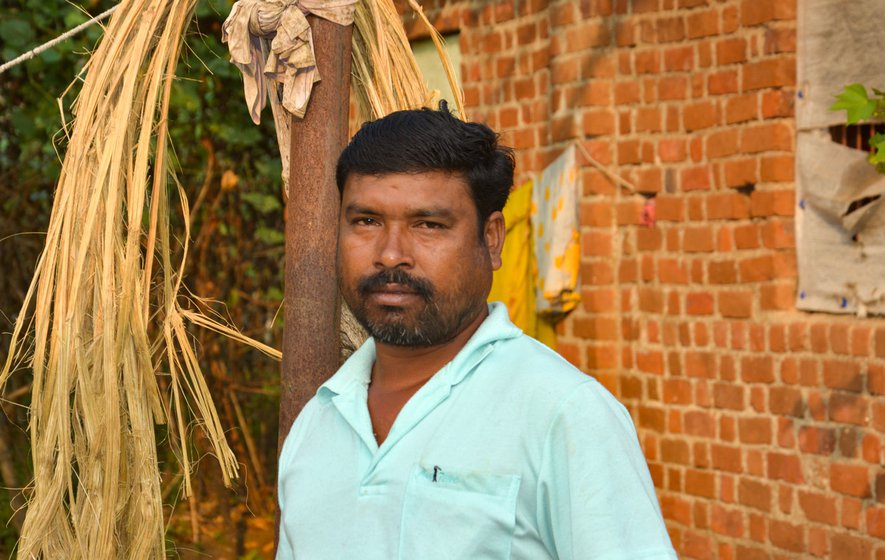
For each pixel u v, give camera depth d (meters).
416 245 1.57
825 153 3.92
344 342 2.29
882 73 3.73
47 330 2.15
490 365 1.55
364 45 2.46
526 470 1.45
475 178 1.58
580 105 4.57
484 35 5.20
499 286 5.02
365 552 1.52
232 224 6.07
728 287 4.20
